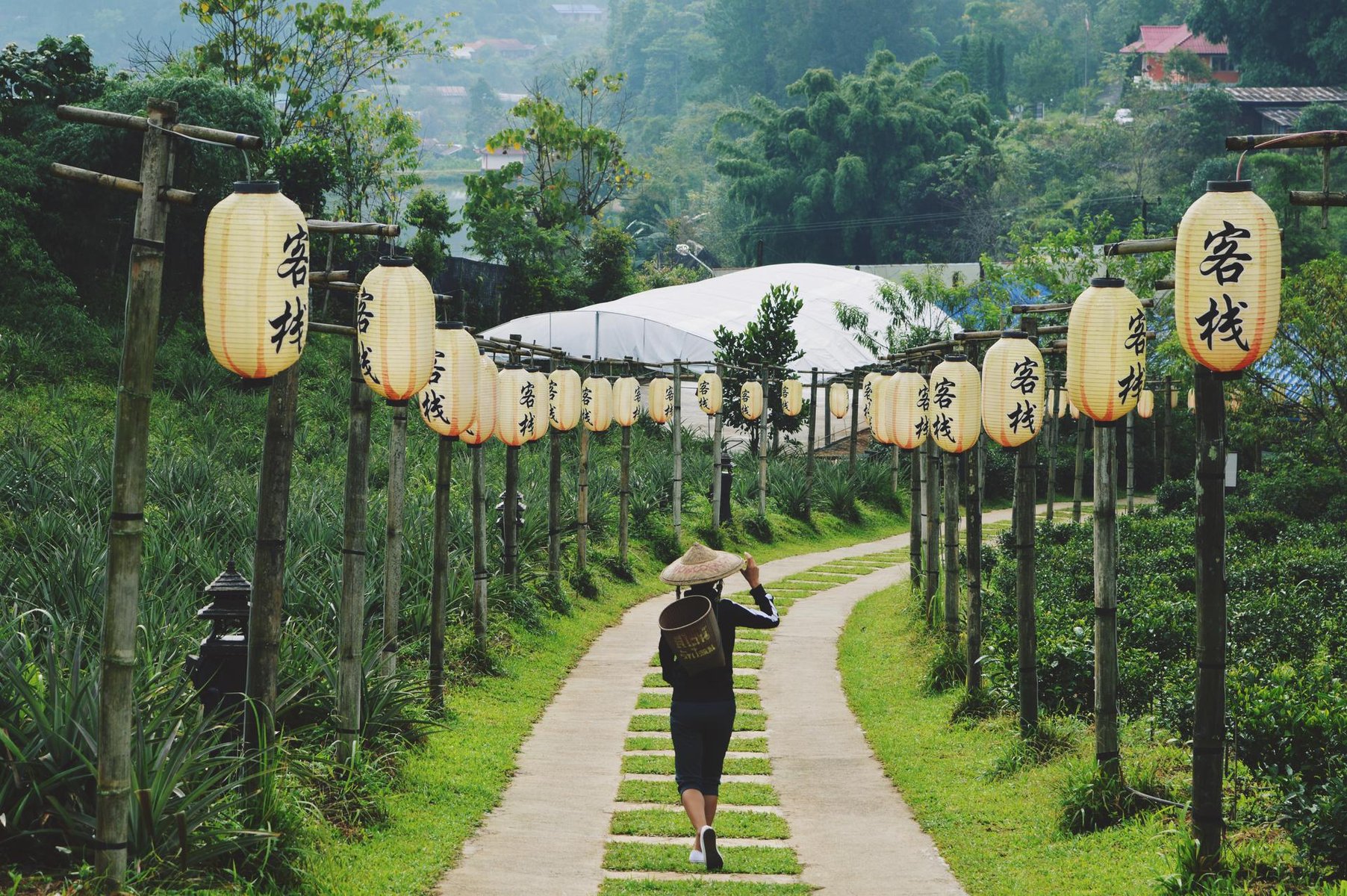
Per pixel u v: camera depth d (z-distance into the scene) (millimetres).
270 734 7559
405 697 10102
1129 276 33938
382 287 8766
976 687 11648
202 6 35969
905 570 23594
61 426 20047
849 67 104188
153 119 6043
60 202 27031
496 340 15250
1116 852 7469
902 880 7539
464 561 15359
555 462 17703
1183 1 110312
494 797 9219
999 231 69312
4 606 10070
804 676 14461
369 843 7680
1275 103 71312
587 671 14578
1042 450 39719
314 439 23391
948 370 12500
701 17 132625
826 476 31406
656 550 22969
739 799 9414
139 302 6023
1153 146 73875
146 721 7199
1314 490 23078
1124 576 16438
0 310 24172
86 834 6262
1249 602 13859
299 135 38844
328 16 38562
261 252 6289
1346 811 6527
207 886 6293
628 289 48875
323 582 12898
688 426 37719
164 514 15281
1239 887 6461
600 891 7207
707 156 103688
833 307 44375
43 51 28281
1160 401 38719
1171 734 9461
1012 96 107875
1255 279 6621
